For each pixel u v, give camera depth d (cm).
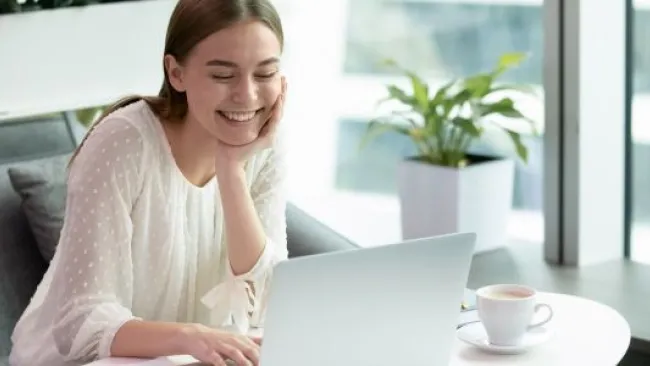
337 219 432
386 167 438
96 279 217
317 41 423
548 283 348
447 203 364
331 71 431
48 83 338
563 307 227
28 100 336
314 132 433
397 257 186
